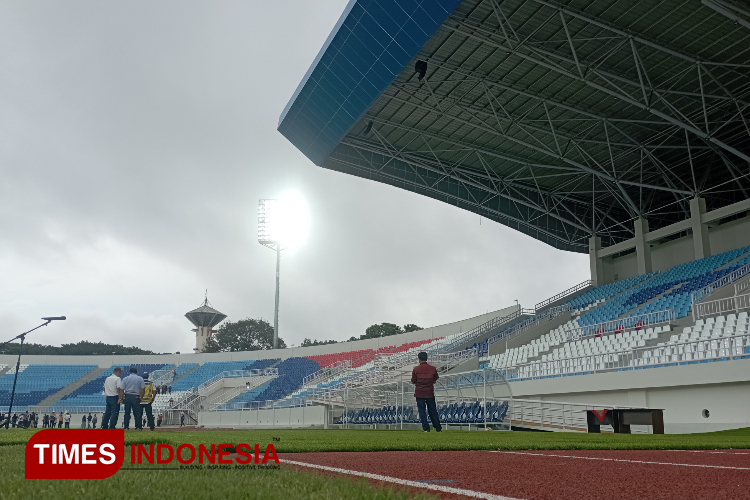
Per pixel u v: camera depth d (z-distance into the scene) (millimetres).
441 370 34688
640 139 36000
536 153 38719
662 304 30297
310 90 31797
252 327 92500
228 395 52031
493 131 33719
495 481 4000
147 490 2908
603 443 9016
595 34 26812
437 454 6691
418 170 41625
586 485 3811
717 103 31547
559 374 25766
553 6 24281
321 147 36219
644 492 3502
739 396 19031
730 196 41438
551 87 31141
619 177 39594
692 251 39250
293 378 51844
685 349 21438
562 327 36656
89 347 99000
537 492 3490
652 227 45844
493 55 28875
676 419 20938
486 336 41469
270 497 2713
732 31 25500
